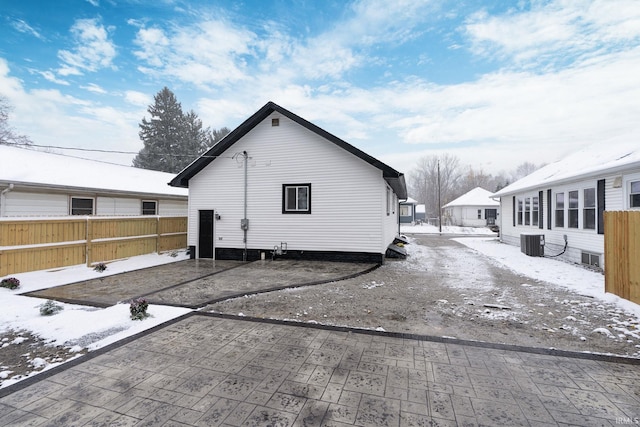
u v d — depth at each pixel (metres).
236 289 6.41
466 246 15.40
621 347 3.53
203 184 11.19
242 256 10.71
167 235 11.79
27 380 2.82
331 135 9.62
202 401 2.48
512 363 3.12
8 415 2.30
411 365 3.08
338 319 4.55
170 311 4.88
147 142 35.97
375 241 9.57
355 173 9.73
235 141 10.85
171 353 3.39
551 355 3.30
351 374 2.90
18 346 3.65
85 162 14.01
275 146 10.50
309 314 4.79
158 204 14.35
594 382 2.74
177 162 36.69
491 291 6.21
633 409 2.34
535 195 12.88
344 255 9.84
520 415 2.27
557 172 10.93
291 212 10.31
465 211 36.16
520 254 11.98
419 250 13.70
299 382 2.76
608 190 8.09
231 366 3.08
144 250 10.75
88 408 2.39
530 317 4.61
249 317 4.62
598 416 2.25
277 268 8.88
